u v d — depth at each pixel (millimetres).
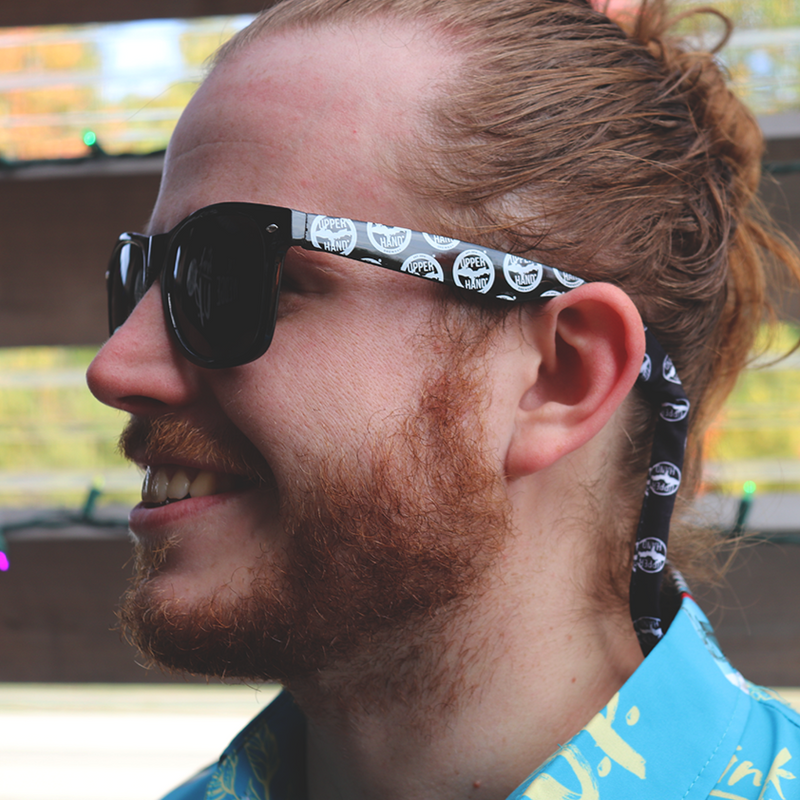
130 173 1028
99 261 1053
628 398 656
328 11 621
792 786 517
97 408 1205
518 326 589
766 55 1033
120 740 1359
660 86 687
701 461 809
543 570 604
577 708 606
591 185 618
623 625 649
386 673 578
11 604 1115
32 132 1134
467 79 599
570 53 648
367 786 611
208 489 606
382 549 547
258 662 561
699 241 683
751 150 792
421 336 562
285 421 548
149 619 572
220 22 1083
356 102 578
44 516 1114
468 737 585
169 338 578
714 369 796
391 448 549
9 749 1352
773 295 944
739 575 1013
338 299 556
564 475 616
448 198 575
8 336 1077
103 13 1034
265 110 583
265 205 547
